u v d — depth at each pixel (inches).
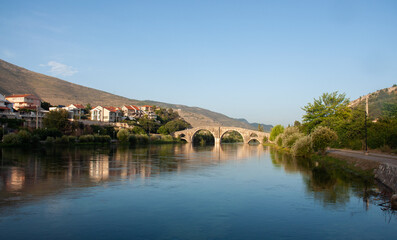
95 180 1635.1
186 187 1494.8
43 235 829.2
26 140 3639.3
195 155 3582.7
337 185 1518.2
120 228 895.1
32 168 1987.0
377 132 2832.2
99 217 992.2
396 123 2628.0
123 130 5216.5
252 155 3663.9
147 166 2310.5
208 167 2337.6
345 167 2076.8
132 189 1427.2
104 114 6958.7
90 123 5605.3
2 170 1868.8
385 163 1556.3
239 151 4544.8
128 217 998.4
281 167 2333.9
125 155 3221.0
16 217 972.6
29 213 1016.2
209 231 882.1
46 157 2657.5
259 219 992.9
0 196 1230.9
